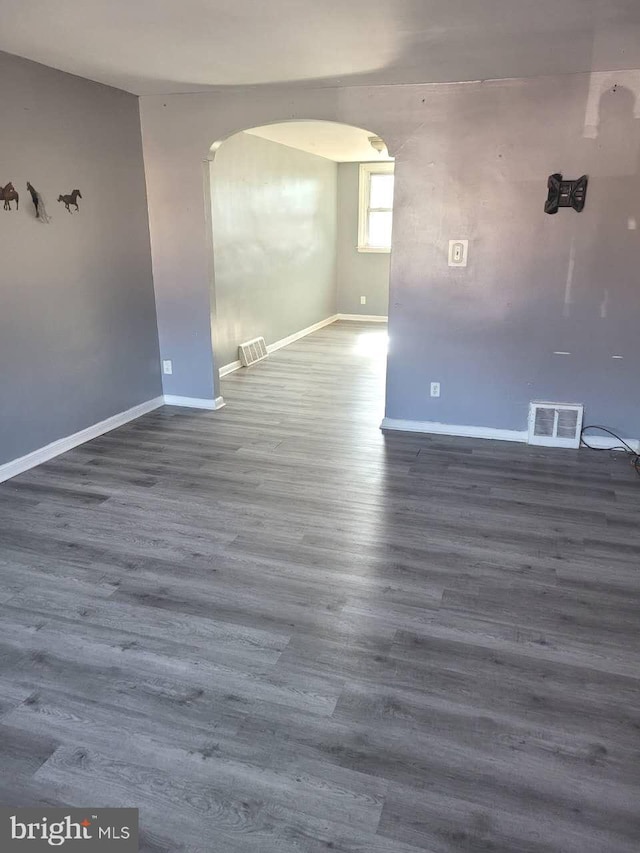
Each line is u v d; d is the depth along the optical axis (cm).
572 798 159
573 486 351
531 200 379
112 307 431
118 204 425
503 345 410
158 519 309
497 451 407
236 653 213
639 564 270
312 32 285
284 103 405
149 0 247
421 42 298
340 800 159
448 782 164
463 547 284
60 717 185
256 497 336
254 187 640
